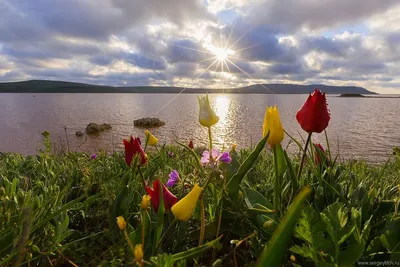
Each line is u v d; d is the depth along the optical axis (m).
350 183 2.04
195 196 1.25
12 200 1.59
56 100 166.62
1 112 68.94
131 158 2.04
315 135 25.88
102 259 1.61
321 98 1.71
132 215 1.92
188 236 1.65
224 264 1.60
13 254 1.22
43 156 3.21
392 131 32.94
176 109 84.75
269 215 1.59
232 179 1.60
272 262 1.03
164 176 2.37
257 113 65.31
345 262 1.15
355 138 25.61
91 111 75.06
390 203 1.70
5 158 3.85
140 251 0.90
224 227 1.68
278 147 1.68
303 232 1.19
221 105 111.44
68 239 1.74
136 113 68.81
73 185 2.50
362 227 1.51
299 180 1.84
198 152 3.32
